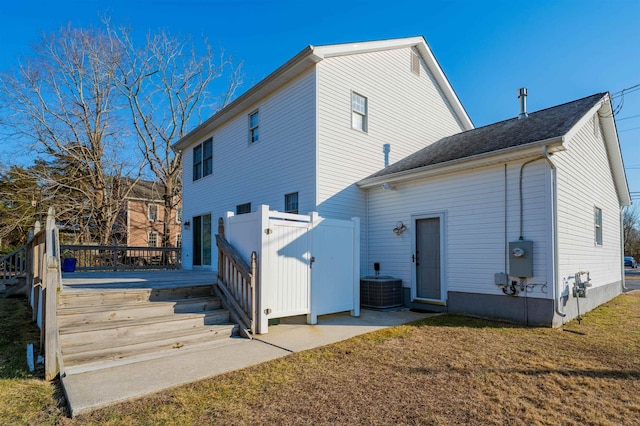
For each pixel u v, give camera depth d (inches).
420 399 127.3
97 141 858.1
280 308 231.9
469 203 289.3
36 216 807.1
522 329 235.0
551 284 241.1
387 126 403.5
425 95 461.1
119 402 123.6
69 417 113.7
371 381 144.1
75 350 165.3
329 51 339.3
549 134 249.0
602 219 377.7
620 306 343.0
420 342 202.8
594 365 163.5
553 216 243.4
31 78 789.2
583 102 326.0
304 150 347.3
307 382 142.9
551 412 117.2
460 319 269.3
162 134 917.8
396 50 423.5
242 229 242.7
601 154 377.7
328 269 264.7
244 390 134.7
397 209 344.5
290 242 240.7
